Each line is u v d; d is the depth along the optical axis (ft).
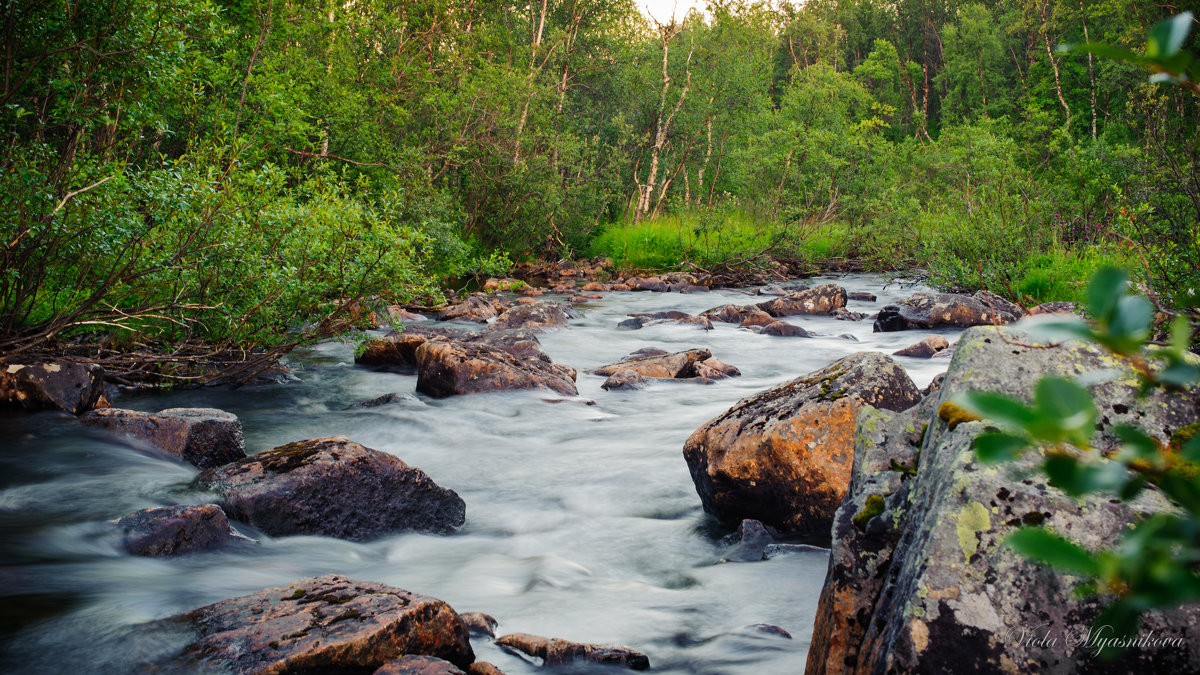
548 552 16.88
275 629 11.07
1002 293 53.31
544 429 26.55
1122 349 2.22
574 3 113.39
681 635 12.68
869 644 8.45
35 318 27.76
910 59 241.76
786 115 142.82
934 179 115.34
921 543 8.07
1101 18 142.92
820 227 97.76
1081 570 2.20
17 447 20.71
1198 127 46.73
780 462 16.81
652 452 23.47
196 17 31.86
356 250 32.63
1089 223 57.62
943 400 9.93
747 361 40.24
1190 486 2.31
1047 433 2.15
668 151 128.16
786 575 14.74
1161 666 6.86
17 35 26.27
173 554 15.24
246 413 28.17
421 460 23.41
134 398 29.55
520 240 89.56
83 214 25.16
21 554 14.69
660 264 88.69
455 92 79.97
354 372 36.06
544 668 11.51
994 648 7.20
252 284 29.91
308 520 17.01
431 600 11.57
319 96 64.18
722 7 112.37
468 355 31.60
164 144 48.14
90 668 10.64
